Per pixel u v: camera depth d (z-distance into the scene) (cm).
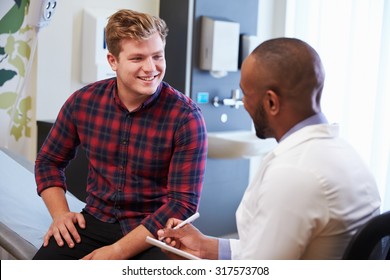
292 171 114
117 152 182
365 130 337
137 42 170
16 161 262
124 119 181
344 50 346
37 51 295
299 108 121
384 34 323
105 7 321
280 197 113
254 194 127
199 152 178
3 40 288
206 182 362
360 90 337
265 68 119
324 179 114
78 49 314
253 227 119
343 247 119
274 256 113
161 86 183
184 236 151
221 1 353
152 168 180
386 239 119
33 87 301
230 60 353
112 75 320
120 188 182
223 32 345
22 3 292
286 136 124
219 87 364
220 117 369
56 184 192
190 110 179
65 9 302
